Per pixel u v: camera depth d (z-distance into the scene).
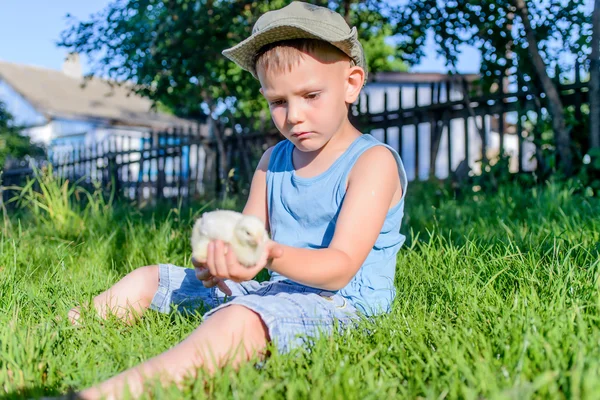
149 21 7.35
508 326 1.65
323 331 1.75
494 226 3.60
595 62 5.22
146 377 1.39
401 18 6.67
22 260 3.14
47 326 1.83
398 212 2.09
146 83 7.94
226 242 1.46
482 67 6.09
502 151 5.97
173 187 9.77
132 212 5.38
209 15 7.25
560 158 5.45
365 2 6.83
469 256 2.46
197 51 7.30
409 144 17.95
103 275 2.85
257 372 1.52
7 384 1.45
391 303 2.09
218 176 8.78
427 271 2.48
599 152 5.05
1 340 1.69
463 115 6.32
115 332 1.89
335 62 1.91
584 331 1.52
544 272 2.17
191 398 1.37
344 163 2.00
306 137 1.91
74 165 11.82
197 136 9.05
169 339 1.89
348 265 1.75
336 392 1.29
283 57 1.85
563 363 1.37
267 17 1.92
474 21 5.90
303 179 2.06
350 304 1.97
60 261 3.00
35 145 19.59
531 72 5.76
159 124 24.38
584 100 5.59
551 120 5.63
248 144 8.40
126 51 7.57
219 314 1.64
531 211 3.76
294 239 2.07
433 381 1.39
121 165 10.70
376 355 1.60
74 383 1.50
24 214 5.96
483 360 1.42
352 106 7.13
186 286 2.18
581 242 2.62
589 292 1.91
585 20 5.39
